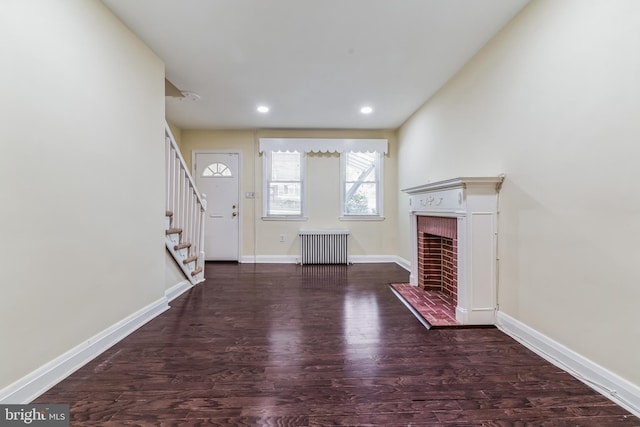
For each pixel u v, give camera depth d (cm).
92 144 192
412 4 204
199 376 167
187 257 356
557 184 181
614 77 147
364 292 338
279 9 208
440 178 345
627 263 142
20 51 144
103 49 201
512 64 220
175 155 328
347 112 426
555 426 129
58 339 165
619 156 145
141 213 245
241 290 347
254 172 521
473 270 237
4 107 137
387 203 525
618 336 146
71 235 174
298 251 523
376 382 162
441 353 195
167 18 217
